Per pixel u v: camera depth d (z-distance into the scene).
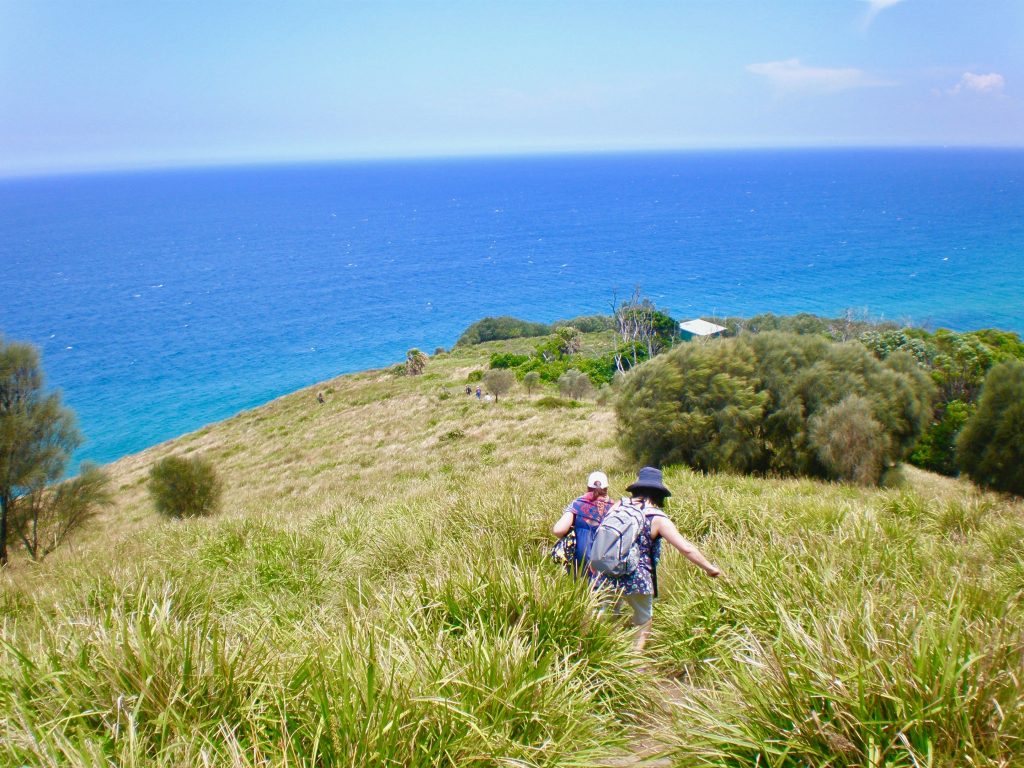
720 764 2.51
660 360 20.89
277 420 53.84
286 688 2.74
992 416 17.77
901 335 35.25
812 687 2.58
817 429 18.09
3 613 6.09
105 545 10.69
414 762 2.33
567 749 2.72
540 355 72.06
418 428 39.19
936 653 2.52
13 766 2.23
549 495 8.14
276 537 8.25
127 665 2.72
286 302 196.12
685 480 11.26
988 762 2.12
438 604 3.89
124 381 115.81
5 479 18.06
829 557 4.85
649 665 3.98
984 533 6.55
